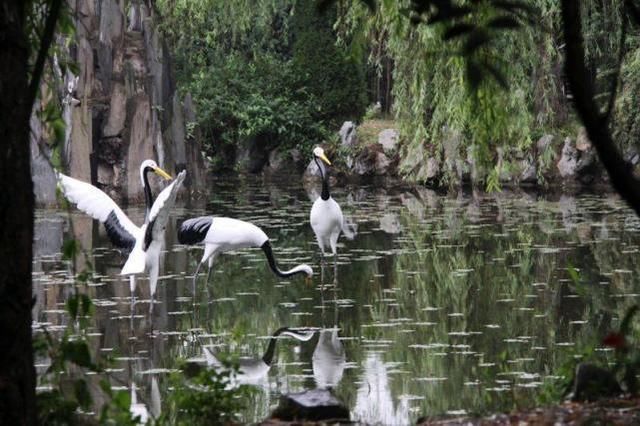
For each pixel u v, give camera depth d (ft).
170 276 59.82
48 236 74.90
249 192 107.45
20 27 19.40
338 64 126.52
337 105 126.31
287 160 125.59
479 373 37.70
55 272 59.88
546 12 74.90
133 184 92.58
